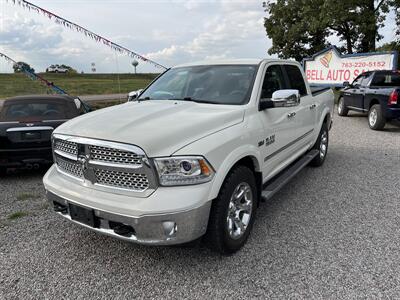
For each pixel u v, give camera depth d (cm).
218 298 271
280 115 413
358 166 632
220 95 385
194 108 355
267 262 317
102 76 5659
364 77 1159
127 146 271
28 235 378
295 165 505
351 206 445
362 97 1110
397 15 2394
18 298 274
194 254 334
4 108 628
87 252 342
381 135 947
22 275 305
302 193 495
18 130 548
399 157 695
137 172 273
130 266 317
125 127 296
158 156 269
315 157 608
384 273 296
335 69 1777
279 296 271
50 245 356
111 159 284
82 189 305
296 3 2820
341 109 1337
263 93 392
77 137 301
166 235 272
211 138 295
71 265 320
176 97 411
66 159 322
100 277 301
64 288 287
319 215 418
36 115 623
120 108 374
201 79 421
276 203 460
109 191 290
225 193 302
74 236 375
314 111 558
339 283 284
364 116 1349
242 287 283
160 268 313
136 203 272
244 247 344
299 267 308
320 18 2539
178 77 451
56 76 5481
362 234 367
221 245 311
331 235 366
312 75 1916
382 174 581
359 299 264
